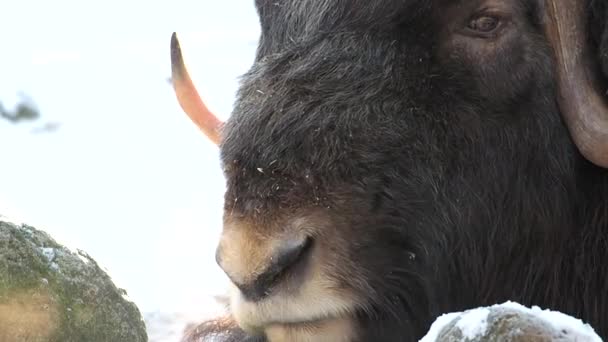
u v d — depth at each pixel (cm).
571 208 1302
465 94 1237
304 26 1276
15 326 1015
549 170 1280
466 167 1246
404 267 1227
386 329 1228
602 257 1315
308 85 1224
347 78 1226
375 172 1197
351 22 1246
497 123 1248
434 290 1260
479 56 1234
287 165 1176
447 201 1245
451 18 1229
